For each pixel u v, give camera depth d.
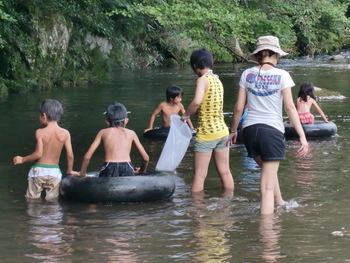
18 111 14.31
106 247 5.29
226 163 7.44
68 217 6.29
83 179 7.01
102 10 25.98
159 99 16.73
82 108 14.99
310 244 5.30
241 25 14.76
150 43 30.86
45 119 7.35
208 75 7.35
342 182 7.67
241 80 6.52
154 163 9.02
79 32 23.86
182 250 5.19
